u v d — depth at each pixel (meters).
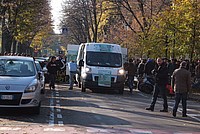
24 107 15.06
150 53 39.78
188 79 17.39
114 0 51.06
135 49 53.75
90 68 27.58
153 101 19.05
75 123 14.12
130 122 14.88
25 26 46.72
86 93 27.33
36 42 76.69
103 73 27.45
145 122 15.11
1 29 45.88
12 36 46.53
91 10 66.56
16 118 14.87
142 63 32.72
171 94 27.73
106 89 28.06
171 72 28.84
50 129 12.75
